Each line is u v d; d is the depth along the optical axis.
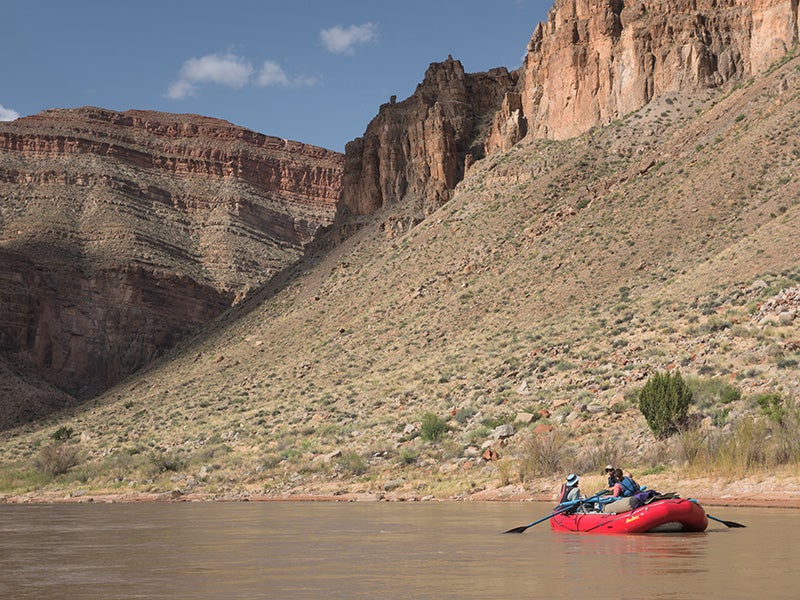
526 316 76.25
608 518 21.53
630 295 70.25
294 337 105.50
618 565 15.59
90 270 198.62
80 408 117.12
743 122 89.56
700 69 105.50
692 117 100.75
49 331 183.62
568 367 58.84
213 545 20.89
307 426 66.50
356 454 52.44
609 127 108.81
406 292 98.75
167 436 78.56
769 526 21.98
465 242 102.31
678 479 33.25
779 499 28.33
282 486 49.69
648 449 38.25
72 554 19.38
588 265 80.06
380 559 17.31
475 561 16.70
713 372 48.00
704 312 59.06
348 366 84.94
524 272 86.19
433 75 146.88
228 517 31.77
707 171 83.88
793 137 80.25
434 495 39.75
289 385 86.19
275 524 27.44
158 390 107.88
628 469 36.44
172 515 34.19
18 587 14.22
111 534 25.03
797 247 62.47
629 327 62.50
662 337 57.81
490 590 13.19
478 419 53.62
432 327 84.69
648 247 77.38
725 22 107.81
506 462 42.53
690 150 92.12
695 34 107.81
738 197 77.12
